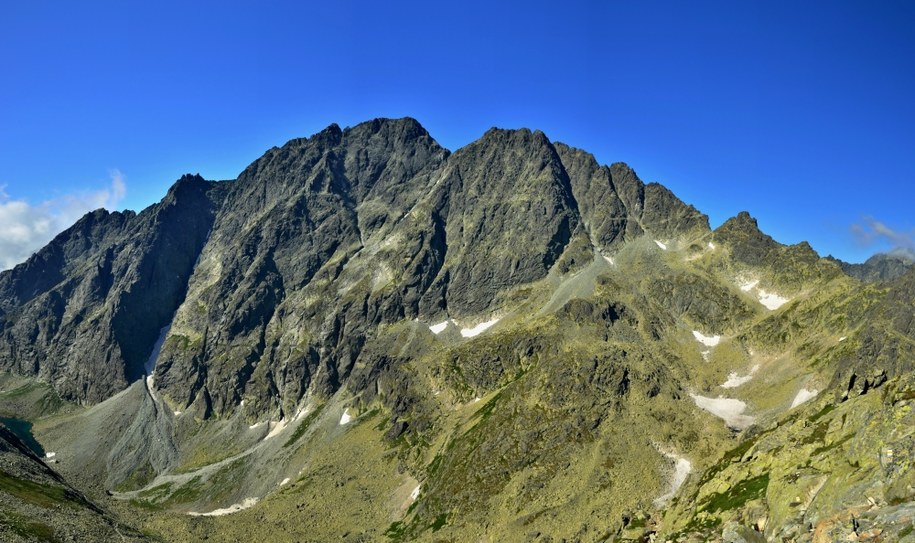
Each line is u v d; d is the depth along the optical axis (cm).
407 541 18075
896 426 7175
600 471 17612
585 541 14488
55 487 16525
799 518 7394
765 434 14625
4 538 10181
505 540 16112
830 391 15262
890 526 5569
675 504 13475
